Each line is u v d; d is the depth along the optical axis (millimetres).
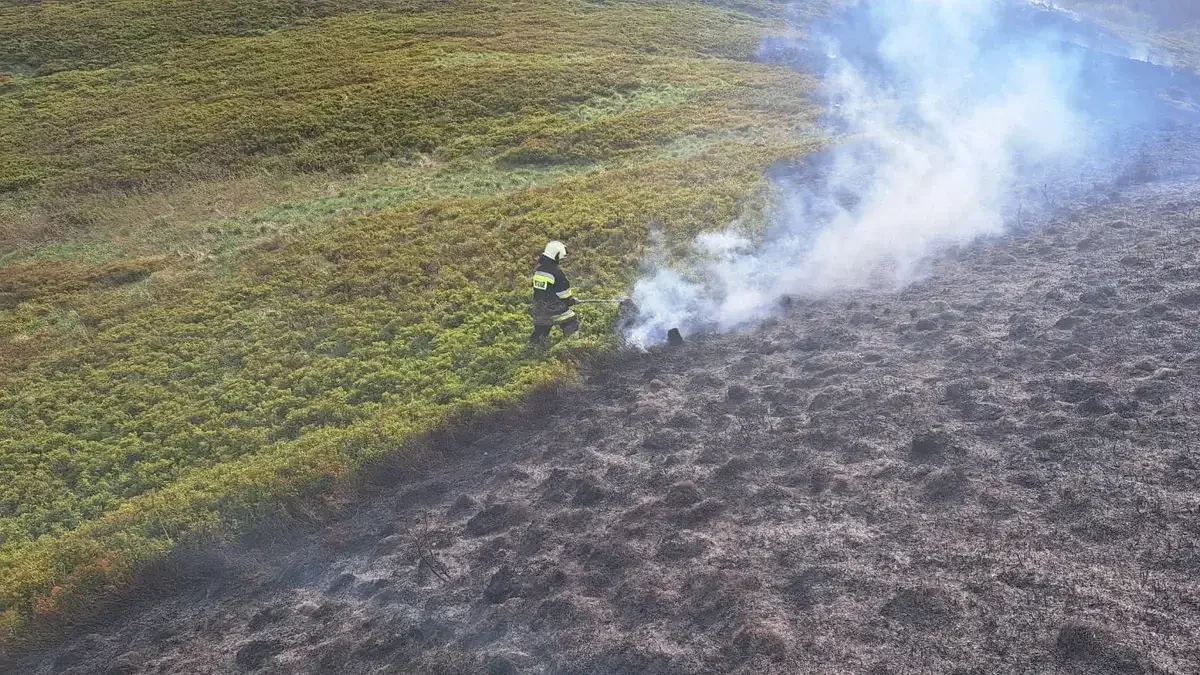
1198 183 19234
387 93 36438
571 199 24500
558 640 8367
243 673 9180
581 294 18219
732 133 30484
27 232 27578
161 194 29781
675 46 43188
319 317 19422
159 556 11555
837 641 7582
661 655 7844
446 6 49375
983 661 7039
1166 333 12062
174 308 21078
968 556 8281
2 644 10500
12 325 21500
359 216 25938
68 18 46656
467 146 31609
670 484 10930
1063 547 8125
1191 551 7719
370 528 11672
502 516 10938
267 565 11367
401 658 8727
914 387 11938
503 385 15055
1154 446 9367
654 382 14000
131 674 9539
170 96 37781
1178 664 6578
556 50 41906
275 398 16562
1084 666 6777
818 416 11680
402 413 14688
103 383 18062
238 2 48688
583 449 12414
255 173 30984
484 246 21734
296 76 39125
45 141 34125
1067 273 15148
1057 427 10156
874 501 9500
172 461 15141
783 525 9461
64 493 14852
